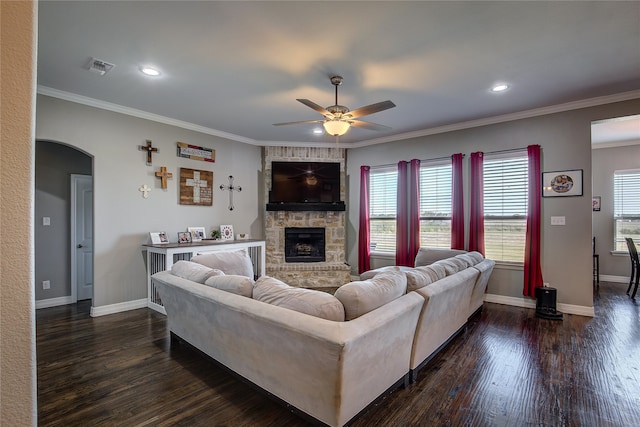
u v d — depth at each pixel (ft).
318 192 19.69
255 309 6.43
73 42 8.62
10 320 1.59
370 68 10.09
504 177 15.10
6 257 1.58
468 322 12.37
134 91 11.96
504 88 11.69
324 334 5.27
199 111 14.24
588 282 13.11
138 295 14.37
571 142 13.38
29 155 1.64
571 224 13.42
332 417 5.66
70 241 15.26
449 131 16.51
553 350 9.79
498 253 15.28
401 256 17.90
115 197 13.65
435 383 7.85
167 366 8.75
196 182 16.58
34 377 1.66
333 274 19.02
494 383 7.88
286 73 10.45
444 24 7.81
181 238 15.52
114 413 6.71
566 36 8.34
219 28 7.97
